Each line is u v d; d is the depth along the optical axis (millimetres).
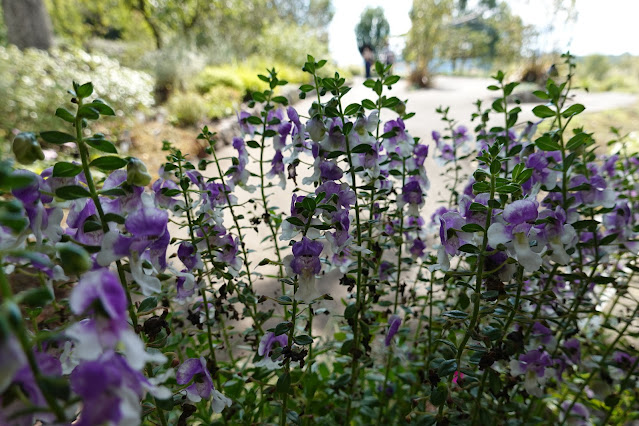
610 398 209
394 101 184
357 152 167
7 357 69
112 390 80
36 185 103
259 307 333
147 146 754
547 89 175
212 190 214
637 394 230
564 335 202
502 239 133
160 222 109
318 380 247
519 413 212
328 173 174
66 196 105
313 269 151
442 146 315
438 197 513
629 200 248
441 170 595
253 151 555
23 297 73
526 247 134
